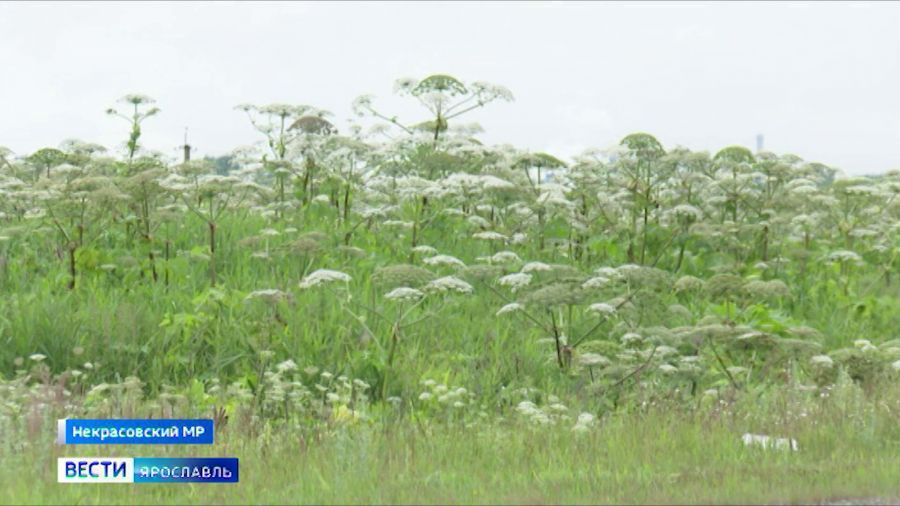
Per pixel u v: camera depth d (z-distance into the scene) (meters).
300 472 10.08
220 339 15.76
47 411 11.28
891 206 22.92
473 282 19.50
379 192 23.72
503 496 9.23
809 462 10.84
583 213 23.08
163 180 19.22
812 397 14.19
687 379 14.34
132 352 15.21
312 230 21.36
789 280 22.02
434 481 9.85
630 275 15.47
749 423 12.80
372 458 10.44
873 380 14.45
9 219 21.31
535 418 12.59
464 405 13.26
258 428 12.18
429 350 16.42
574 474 10.20
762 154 23.53
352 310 17.11
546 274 19.66
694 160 22.20
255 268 19.55
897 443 11.86
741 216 24.31
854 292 22.09
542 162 22.19
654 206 22.36
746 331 14.50
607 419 13.15
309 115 22.55
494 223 22.69
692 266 21.98
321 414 12.75
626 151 21.55
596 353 15.05
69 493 9.35
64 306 16.27
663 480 9.85
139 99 21.89
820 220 24.00
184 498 9.31
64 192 19.00
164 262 18.59
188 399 13.59
